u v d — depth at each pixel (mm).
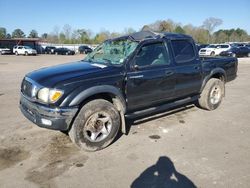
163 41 5387
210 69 6465
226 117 6281
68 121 4145
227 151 4465
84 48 51438
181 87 5723
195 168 3910
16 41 53562
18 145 4633
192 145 4699
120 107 4746
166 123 5809
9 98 8133
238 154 4355
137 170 3861
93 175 3729
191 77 5902
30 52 42844
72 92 4125
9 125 5598
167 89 5430
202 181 3582
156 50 5246
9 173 3758
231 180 3600
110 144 4727
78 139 4289
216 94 6773
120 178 3658
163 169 3889
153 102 5316
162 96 5402
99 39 85062
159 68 5199
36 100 4234
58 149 4504
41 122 4199
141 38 5141
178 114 6434
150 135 5145
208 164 4023
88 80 4297
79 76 4305
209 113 6574
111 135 4602
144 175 3732
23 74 14875
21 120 5926
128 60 4773
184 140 4918
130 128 5480
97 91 4336
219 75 6988
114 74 4562
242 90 9648
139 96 4973
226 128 5555
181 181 3584
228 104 7488
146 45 5059
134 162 4098
